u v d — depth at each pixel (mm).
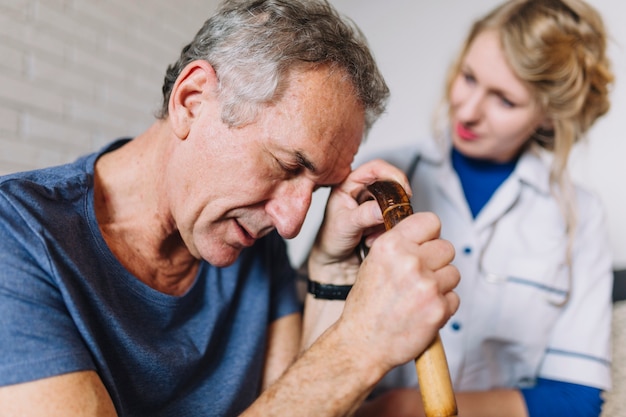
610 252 1307
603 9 1671
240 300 935
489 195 1335
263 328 934
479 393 1171
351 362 639
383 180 809
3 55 1450
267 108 671
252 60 670
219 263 781
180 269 837
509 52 1124
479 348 1261
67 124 1627
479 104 1185
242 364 882
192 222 745
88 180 739
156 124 800
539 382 1256
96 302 683
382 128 2107
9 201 638
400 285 619
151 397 755
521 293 1250
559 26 1127
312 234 1961
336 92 689
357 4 2221
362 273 658
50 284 624
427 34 2078
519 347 1256
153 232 791
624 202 1591
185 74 708
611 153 1616
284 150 681
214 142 695
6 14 1456
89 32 1691
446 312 616
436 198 1341
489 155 1272
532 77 1118
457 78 1249
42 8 1548
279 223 723
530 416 1146
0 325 570
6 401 556
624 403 1272
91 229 717
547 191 1294
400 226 654
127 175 786
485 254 1284
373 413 1115
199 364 824
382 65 2141
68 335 602
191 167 715
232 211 727
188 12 2102
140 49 1880
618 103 1622
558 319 1268
